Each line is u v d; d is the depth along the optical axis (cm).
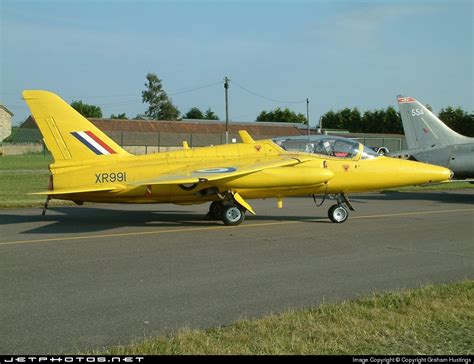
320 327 528
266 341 490
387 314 568
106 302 653
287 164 1283
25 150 7138
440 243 1071
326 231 1228
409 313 571
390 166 1405
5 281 757
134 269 836
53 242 1077
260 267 850
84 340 517
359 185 1385
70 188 1310
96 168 1325
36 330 548
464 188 2669
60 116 1335
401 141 7331
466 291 661
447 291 662
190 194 1326
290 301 655
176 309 623
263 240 1103
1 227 1291
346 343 486
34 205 1762
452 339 495
